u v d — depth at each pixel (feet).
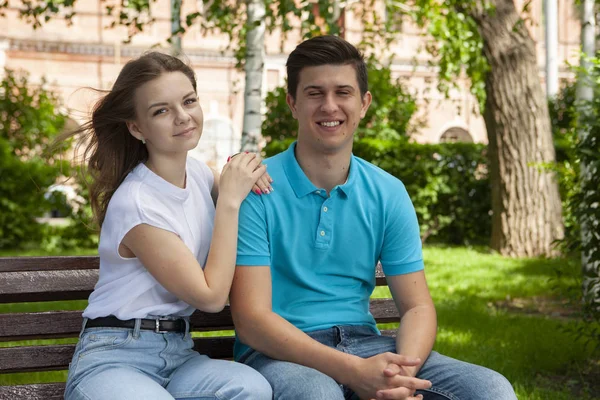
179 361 10.73
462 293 32.86
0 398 10.84
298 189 11.32
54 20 94.07
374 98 57.16
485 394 10.36
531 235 45.37
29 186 48.80
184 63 11.17
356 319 11.55
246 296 10.91
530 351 21.83
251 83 34.17
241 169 10.95
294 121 56.70
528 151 45.47
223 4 40.57
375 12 47.11
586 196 20.12
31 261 11.43
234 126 100.22
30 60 93.66
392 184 11.83
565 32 105.40
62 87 94.32
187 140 10.85
